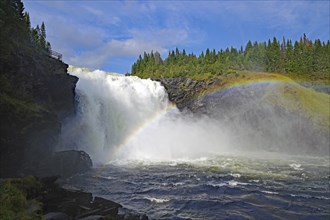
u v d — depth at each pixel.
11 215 12.86
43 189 18.06
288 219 19.08
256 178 30.38
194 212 20.12
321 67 89.12
